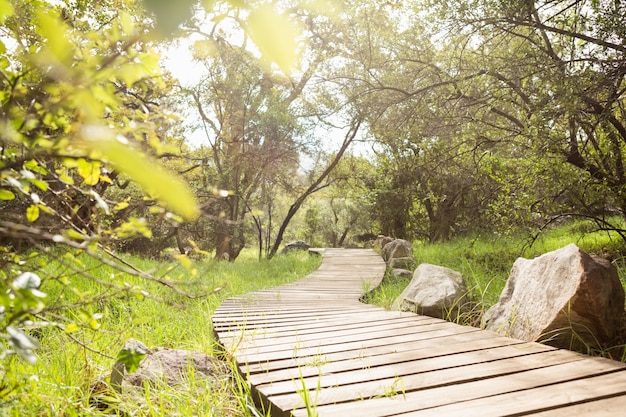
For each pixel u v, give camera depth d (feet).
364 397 9.46
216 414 9.66
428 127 34.88
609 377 9.77
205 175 46.50
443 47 35.81
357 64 44.29
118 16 3.75
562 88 24.16
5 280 4.44
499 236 33.88
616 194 28.37
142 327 16.28
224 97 56.85
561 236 42.19
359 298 27.30
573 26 26.94
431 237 70.69
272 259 56.08
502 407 8.51
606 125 26.99
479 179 39.40
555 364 10.81
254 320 18.94
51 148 3.71
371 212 79.87
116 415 8.88
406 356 12.28
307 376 11.00
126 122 4.42
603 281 13.73
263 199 60.95
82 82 2.30
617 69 24.45
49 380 9.89
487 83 31.86
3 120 3.02
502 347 12.56
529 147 27.91
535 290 15.49
